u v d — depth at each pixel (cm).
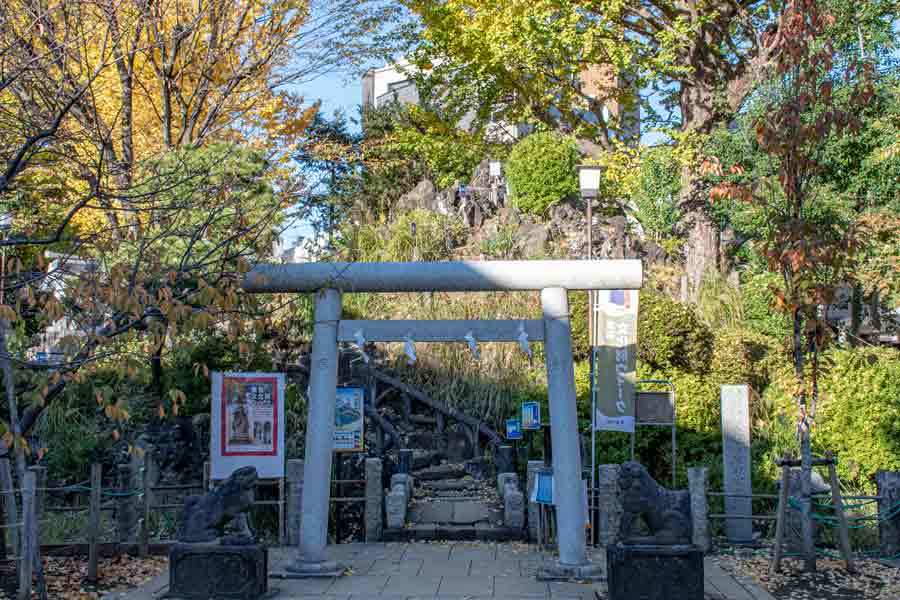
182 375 1384
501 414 1548
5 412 1254
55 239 844
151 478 1252
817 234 993
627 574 854
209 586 891
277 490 1277
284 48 1762
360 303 1766
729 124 2250
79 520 1248
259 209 1150
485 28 2341
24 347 1192
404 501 1216
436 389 1597
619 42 2189
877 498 1123
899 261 1468
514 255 1945
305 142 1939
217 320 1023
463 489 1415
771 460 1364
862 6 1694
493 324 1027
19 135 1034
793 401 1390
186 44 1744
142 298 873
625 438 1356
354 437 1217
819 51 1015
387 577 988
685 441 1373
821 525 1205
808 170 1045
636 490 870
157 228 1180
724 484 1212
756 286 1722
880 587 952
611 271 1012
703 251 2047
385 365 1648
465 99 2645
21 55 998
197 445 1385
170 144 1683
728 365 1462
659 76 2177
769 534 1266
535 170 2125
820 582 978
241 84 1789
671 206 2112
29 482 858
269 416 1159
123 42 1463
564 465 995
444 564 1054
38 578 861
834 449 1354
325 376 1028
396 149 2531
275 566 1047
